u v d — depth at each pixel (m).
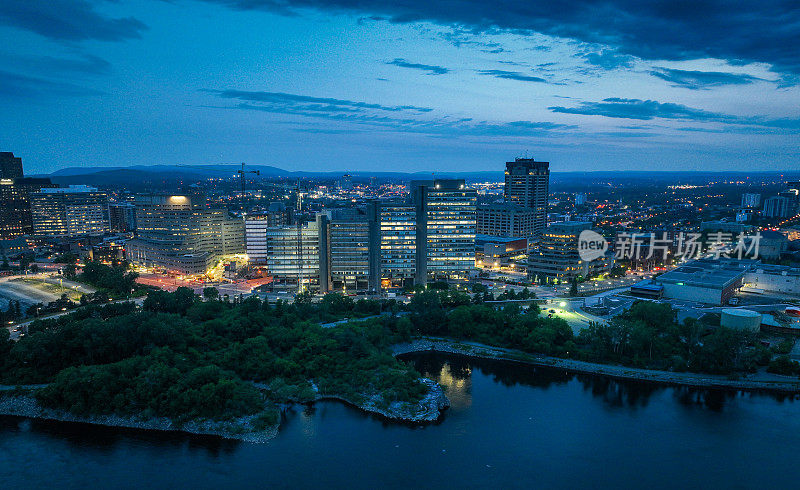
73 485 183.25
